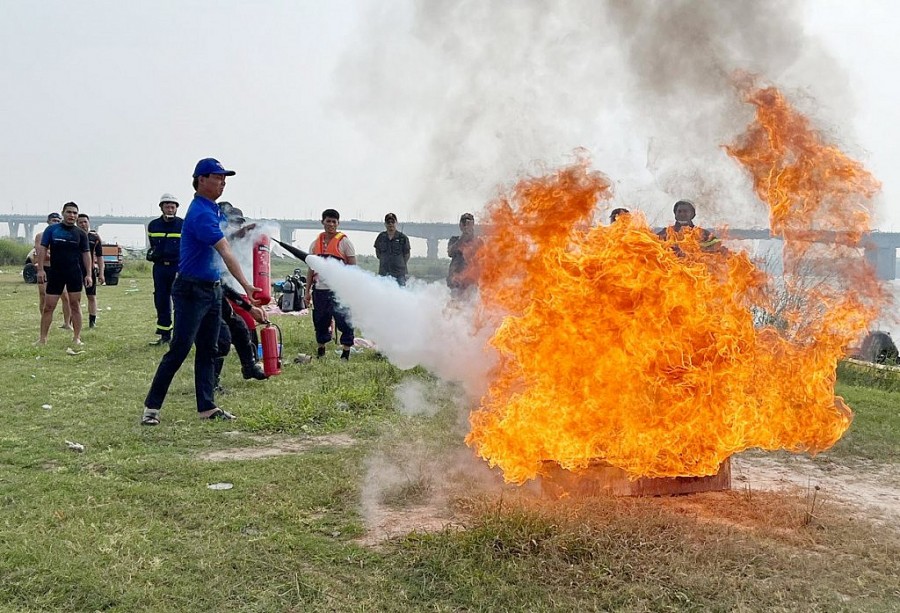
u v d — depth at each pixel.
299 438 6.42
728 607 3.30
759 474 5.52
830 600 3.38
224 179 6.93
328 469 5.34
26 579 3.50
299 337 12.51
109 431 6.45
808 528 4.25
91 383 8.62
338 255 10.52
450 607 3.32
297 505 4.59
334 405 7.44
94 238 13.99
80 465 5.46
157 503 4.61
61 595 3.39
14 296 21.02
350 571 3.69
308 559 3.83
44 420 6.81
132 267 37.28
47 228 11.64
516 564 3.65
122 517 4.36
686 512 4.46
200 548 3.91
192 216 6.74
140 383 8.67
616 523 4.10
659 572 3.59
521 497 4.61
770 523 4.30
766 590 3.45
